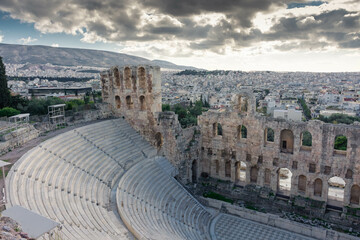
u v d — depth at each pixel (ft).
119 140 168.66
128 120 191.31
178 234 112.88
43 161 116.67
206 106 644.69
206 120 186.19
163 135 176.14
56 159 122.83
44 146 126.72
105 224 99.19
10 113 213.46
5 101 247.70
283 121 156.56
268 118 161.27
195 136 185.78
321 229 134.10
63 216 89.40
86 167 130.00
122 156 155.22
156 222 116.98
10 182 94.79
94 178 127.03
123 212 111.14
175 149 171.32
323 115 457.27
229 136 177.47
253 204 160.15
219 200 164.96
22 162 108.78
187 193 159.22
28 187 96.53
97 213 105.09
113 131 173.58
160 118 176.45
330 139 144.46
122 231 98.58
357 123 142.92
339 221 138.72
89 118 191.21
